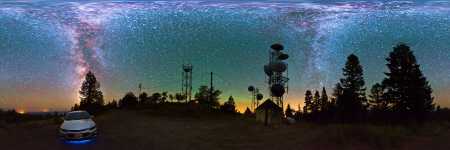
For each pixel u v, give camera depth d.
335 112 63.22
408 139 23.84
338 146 21.72
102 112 70.69
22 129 28.59
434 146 22.19
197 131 29.75
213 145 22.86
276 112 38.12
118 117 46.66
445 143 22.97
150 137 25.86
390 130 26.11
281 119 38.12
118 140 24.22
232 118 51.91
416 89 51.81
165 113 59.47
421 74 52.19
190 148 21.81
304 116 82.75
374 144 22.11
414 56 52.25
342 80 63.44
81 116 25.12
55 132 27.20
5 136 24.97
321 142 22.50
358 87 62.59
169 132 29.06
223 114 64.00
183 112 60.66
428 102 52.12
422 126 31.39
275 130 29.78
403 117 51.41
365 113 60.66
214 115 61.09
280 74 38.72
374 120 55.91
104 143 22.95
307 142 22.84
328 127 25.45
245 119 47.47
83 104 84.12
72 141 23.17
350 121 59.53
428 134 26.44
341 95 62.31
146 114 57.84
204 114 61.19
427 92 52.16
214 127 32.94
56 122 34.03
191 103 74.19
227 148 21.92
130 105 86.69
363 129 24.09
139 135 26.86
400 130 27.02
